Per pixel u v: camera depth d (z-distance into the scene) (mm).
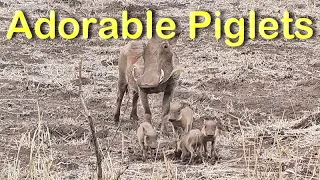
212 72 17156
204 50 19344
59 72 17375
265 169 10281
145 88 12234
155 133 11109
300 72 17031
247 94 15383
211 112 14000
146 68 12109
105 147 11797
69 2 24203
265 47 19578
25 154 11438
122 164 10570
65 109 14406
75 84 16266
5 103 14719
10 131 12766
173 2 24469
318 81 16016
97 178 8812
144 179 10195
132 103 13781
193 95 15266
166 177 10305
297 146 10930
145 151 11234
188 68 17547
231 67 17547
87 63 18312
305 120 12711
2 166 10930
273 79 16531
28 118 13664
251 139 12031
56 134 12656
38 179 10016
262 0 23406
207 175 10344
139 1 24609
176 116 11930
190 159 11000
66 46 20234
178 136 11703
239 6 23234
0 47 19875
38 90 15789
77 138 12531
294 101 14602
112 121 13758
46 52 19562
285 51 19125
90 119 8023
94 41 20781
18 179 10062
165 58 12156
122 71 13523
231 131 12656
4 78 16719
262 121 13320
